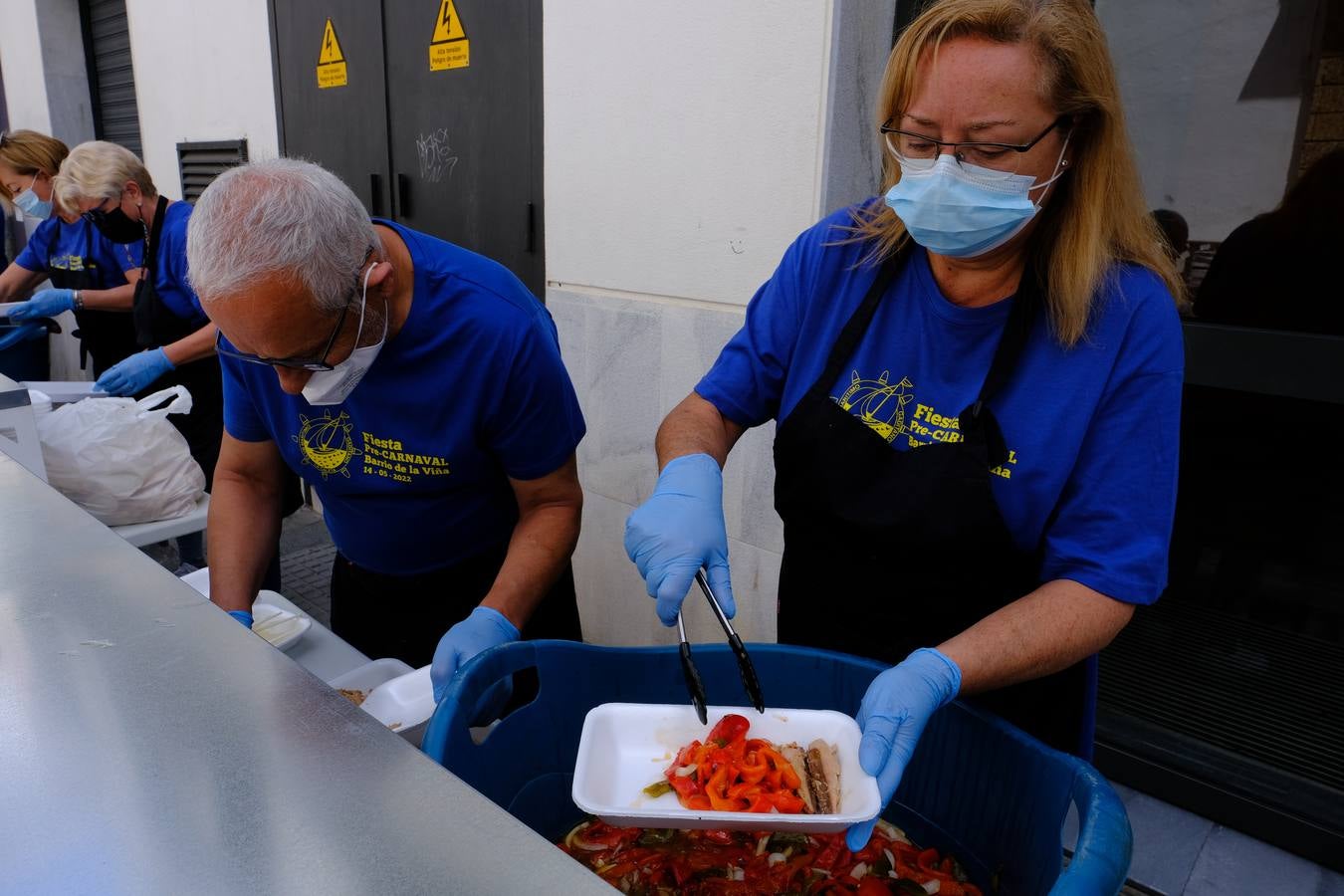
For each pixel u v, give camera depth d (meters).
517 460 1.57
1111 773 2.24
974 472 1.11
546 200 2.83
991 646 1.03
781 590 1.42
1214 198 1.96
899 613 1.25
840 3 1.96
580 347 2.83
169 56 4.77
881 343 1.22
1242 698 2.25
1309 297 1.88
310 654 1.64
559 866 0.48
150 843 0.49
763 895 1.05
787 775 1.02
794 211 2.17
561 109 2.68
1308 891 1.92
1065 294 1.05
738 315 2.35
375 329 1.29
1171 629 2.38
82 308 3.44
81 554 0.85
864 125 2.08
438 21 3.14
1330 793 2.02
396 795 0.53
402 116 3.45
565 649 1.16
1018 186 1.02
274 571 2.52
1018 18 0.96
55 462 2.04
